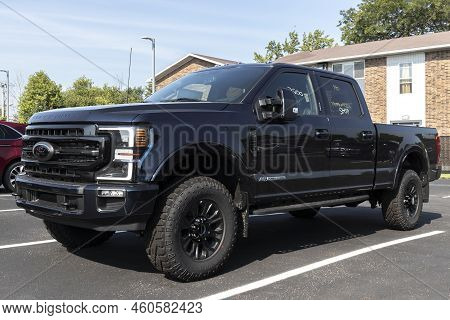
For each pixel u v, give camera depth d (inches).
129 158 159.8
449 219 323.9
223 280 176.4
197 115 176.7
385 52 1013.2
